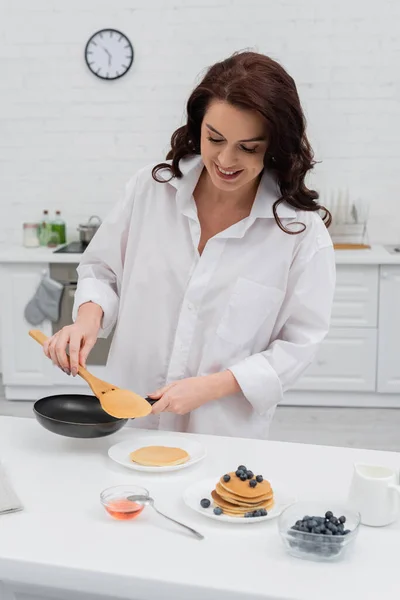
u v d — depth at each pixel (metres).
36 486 1.45
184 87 4.49
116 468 1.53
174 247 1.84
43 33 4.48
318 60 4.43
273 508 1.36
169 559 1.20
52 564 1.18
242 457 1.60
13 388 4.36
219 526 1.31
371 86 4.44
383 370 4.20
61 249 4.30
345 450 1.64
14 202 4.67
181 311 1.83
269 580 1.14
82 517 1.33
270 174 1.76
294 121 1.57
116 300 1.95
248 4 4.38
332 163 4.52
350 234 4.55
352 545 1.23
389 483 1.32
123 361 1.92
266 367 1.75
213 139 1.57
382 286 4.12
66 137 4.58
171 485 1.46
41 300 4.19
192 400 1.68
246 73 1.52
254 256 1.79
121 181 4.62
